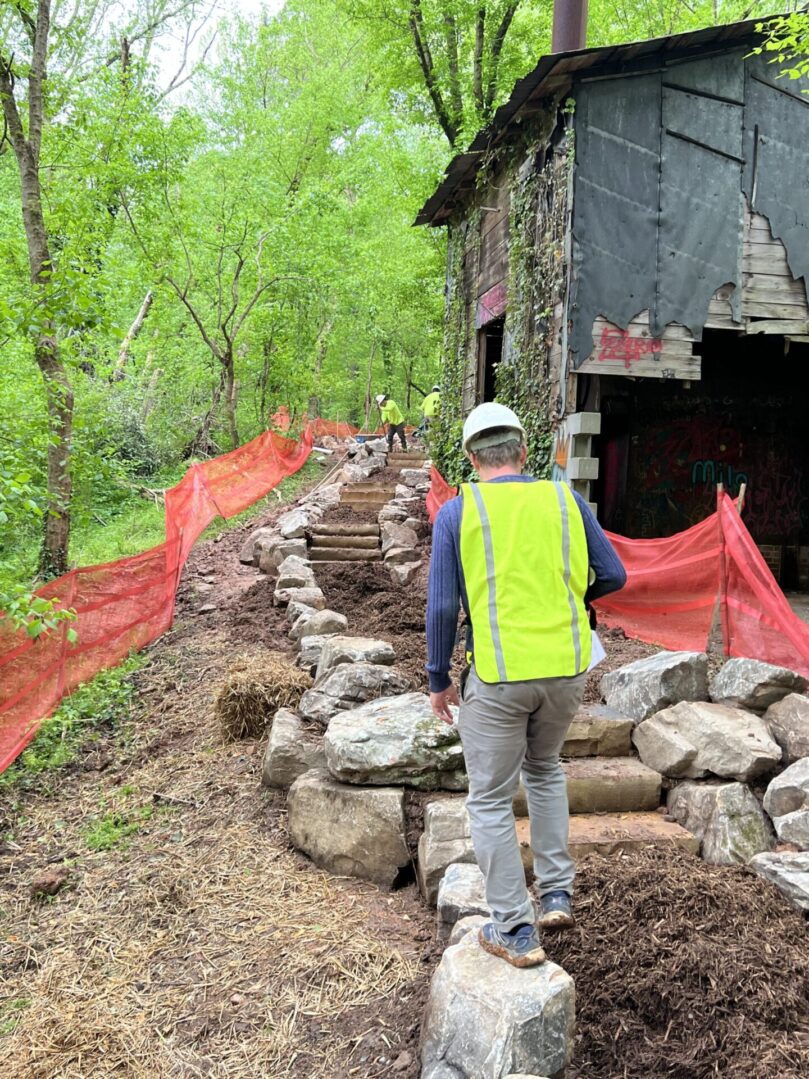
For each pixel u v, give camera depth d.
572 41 9.81
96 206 11.59
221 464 13.34
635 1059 2.45
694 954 2.68
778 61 8.16
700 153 8.66
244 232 18.42
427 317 24.03
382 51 19.45
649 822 3.84
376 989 3.00
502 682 2.39
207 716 5.70
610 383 10.87
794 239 8.88
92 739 5.63
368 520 11.92
